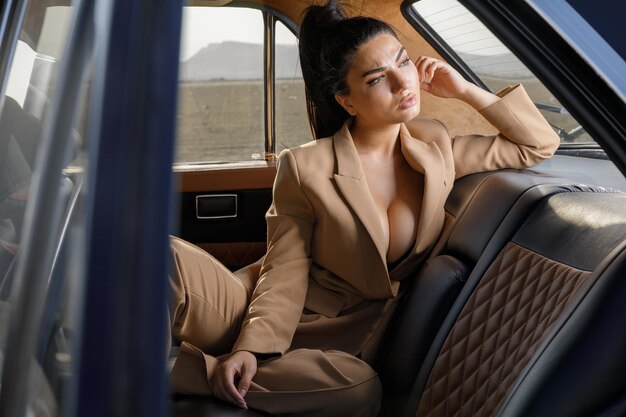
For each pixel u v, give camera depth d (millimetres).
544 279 1490
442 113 2330
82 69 562
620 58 1361
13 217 763
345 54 1720
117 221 472
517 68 2293
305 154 1820
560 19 1350
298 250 1831
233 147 2727
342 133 1830
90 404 459
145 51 488
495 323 1560
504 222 1683
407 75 1719
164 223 478
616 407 1237
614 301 1231
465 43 2238
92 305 467
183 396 1657
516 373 1419
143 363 466
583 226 1475
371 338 1821
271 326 1731
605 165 2129
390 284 1790
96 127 486
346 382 1640
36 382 607
